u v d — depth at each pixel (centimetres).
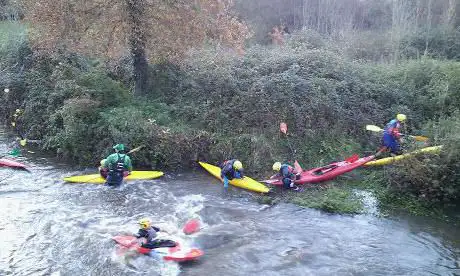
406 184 1020
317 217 941
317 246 819
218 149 1205
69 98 1330
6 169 1173
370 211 964
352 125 1287
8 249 782
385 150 1208
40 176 1134
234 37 1434
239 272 728
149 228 796
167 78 1467
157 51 1362
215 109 1276
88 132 1231
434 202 991
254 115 1247
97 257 765
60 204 972
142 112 1277
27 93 1535
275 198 1030
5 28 2114
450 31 2011
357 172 1156
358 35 2098
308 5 2481
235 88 1316
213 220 918
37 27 1334
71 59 1527
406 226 902
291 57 1441
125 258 764
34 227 864
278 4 2541
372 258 782
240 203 1008
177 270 734
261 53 1552
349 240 844
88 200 998
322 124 1249
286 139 1225
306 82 1280
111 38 1337
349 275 726
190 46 1385
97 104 1267
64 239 822
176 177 1154
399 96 1395
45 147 1337
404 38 1975
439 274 734
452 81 1376
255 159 1170
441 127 1179
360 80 1435
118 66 1558
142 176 1127
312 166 1175
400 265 761
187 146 1206
